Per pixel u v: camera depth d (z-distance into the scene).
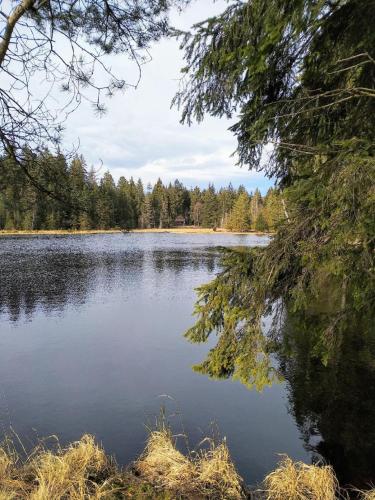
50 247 40.66
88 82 3.57
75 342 10.80
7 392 7.69
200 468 4.14
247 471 5.14
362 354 8.88
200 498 3.69
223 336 3.96
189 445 5.80
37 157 3.45
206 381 8.16
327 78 3.62
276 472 4.25
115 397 7.45
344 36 3.47
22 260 28.86
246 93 3.82
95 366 9.02
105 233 74.50
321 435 6.04
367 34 3.18
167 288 19.33
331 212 3.11
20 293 17.44
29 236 57.84
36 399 7.41
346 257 3.13
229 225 87.69
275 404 7.11
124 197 71.62
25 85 3.34
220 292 3.96
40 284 19.73
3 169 3.42
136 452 5.64
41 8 3.35
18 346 10.43
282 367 8.50
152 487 3.82
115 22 3.65
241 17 3.37
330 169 3.08
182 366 9.05
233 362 3.97
